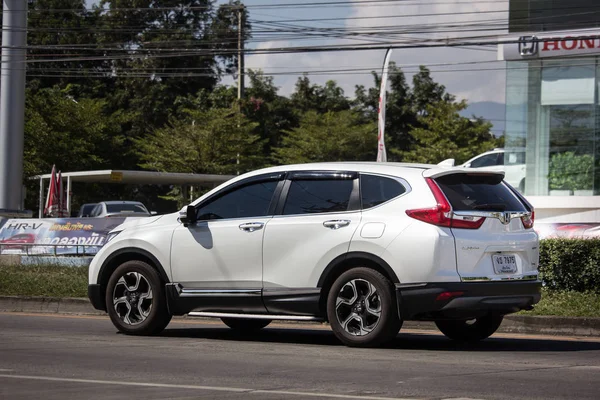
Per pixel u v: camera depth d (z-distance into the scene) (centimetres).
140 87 6869
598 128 3022
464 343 1288
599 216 3012
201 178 4188
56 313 1756
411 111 6994
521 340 1345
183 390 847
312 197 1232
